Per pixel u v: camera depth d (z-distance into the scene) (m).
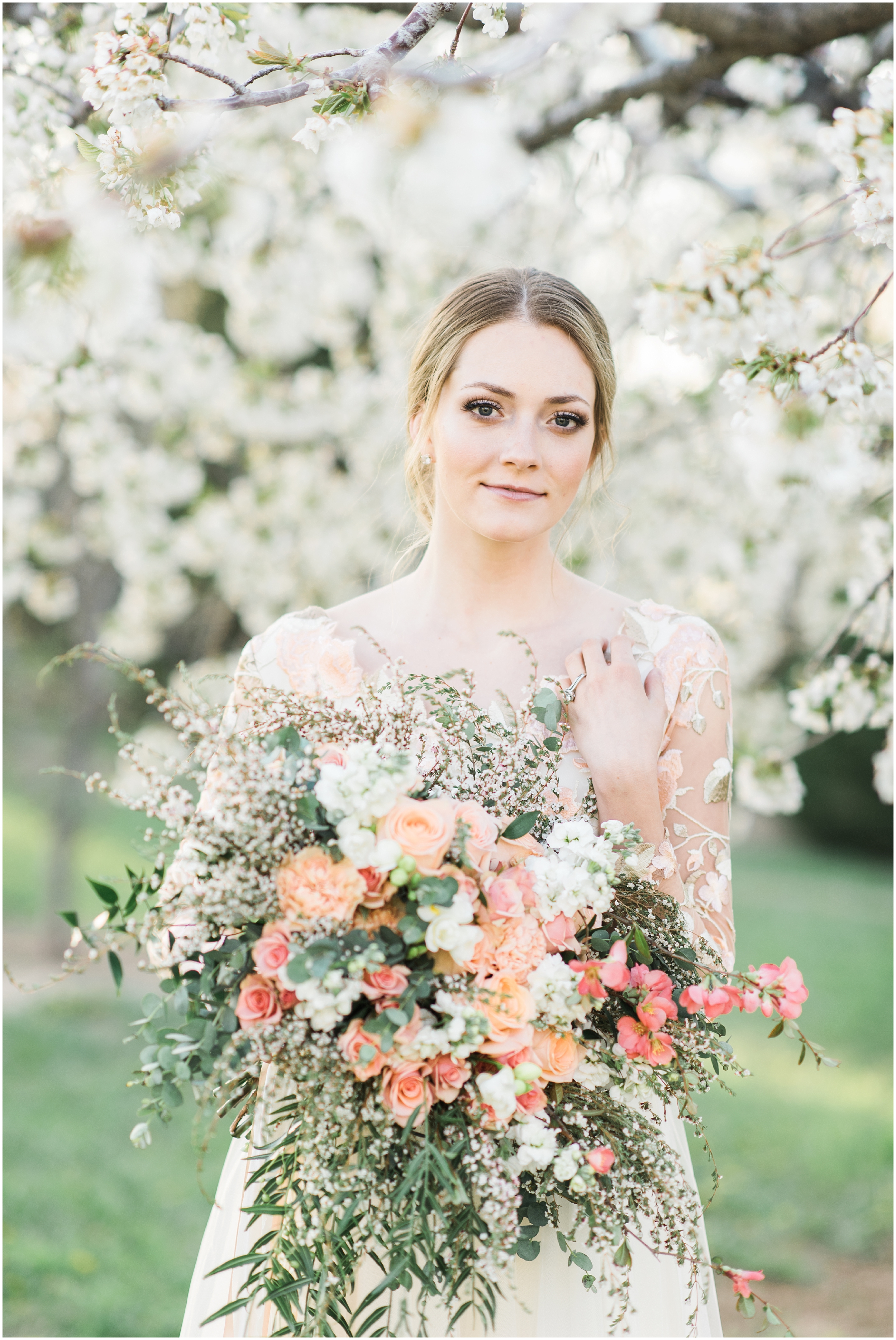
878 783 2.75
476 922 1.18
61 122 1.94
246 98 1.54
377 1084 1.14
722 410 3.57
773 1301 3.42
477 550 1.51
